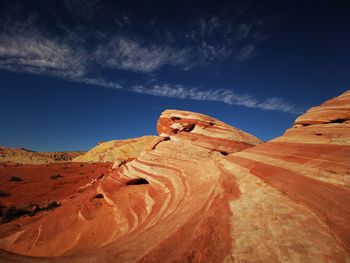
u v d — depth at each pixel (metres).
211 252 5.29
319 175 6.96
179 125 19.77
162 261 5.41
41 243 15.59
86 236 14.85
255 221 6.11
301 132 11.15
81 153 112.38
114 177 21.39
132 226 13.30
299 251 4.55
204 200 9.03
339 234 4.60
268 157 10.09
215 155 16.62
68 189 36.16
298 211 5.89
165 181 15.41
